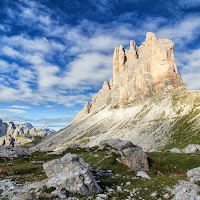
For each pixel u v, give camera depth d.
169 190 20.86
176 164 35.78
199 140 77.12
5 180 27.88
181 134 99.25
